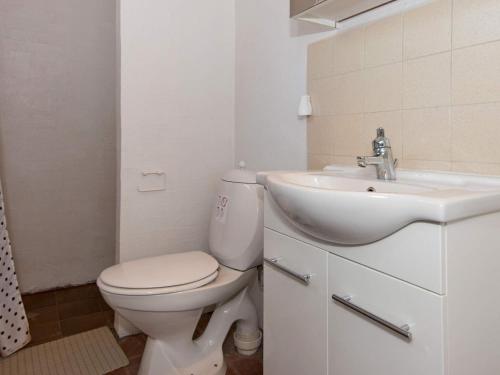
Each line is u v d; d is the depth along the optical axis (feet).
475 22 2.97
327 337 2.84
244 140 6.21
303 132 4.88
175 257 4.92
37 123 7.16
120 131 5.51
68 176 7.54
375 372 2.44
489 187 2.77
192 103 6.09
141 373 4.32
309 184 3.59
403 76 3.54
